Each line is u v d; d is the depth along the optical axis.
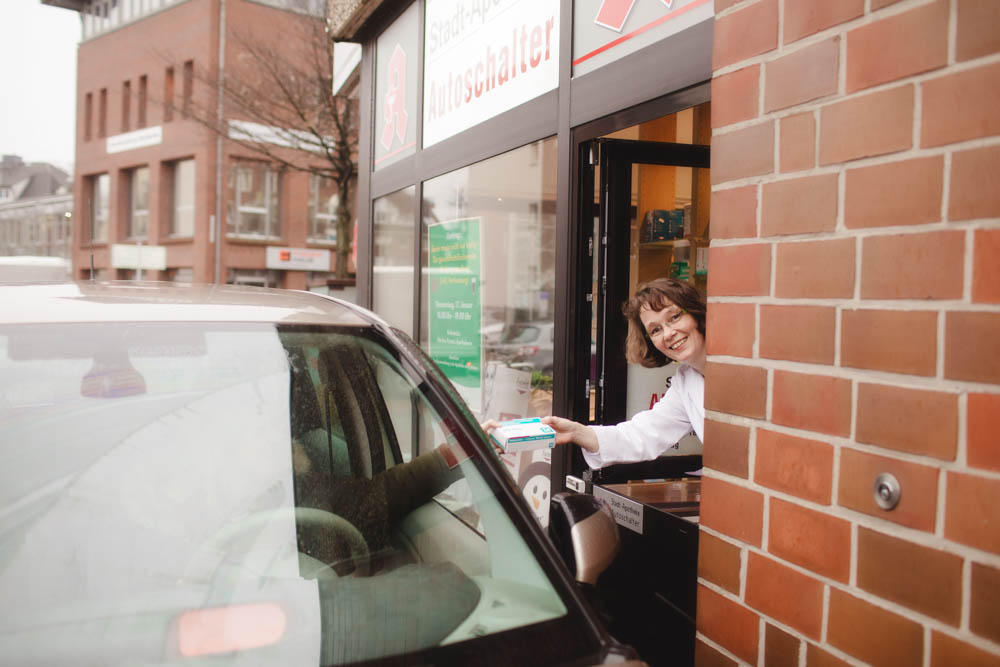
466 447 1.56
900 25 1.41
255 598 1.26
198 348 1.60
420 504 1.52
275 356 1.62
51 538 1.27
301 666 1.16
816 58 1.58
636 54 2.79
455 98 4.62
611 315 3.33
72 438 1.40
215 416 1.49
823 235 1.57
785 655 1.66
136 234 28.94
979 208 1.28
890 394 1.43
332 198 27.73
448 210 4.96
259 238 26.14
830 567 1.55
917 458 1.38
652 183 3.50
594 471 3.23
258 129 18.11
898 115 1.42
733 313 1.81
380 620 1.26
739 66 1.79
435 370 1.75
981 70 1.28
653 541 2.78
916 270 1.38
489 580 1.36
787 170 1.65
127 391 1.49
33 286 1.81
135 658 1.14
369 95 6.22
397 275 5.86
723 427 1.85
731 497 1.82
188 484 1.39
